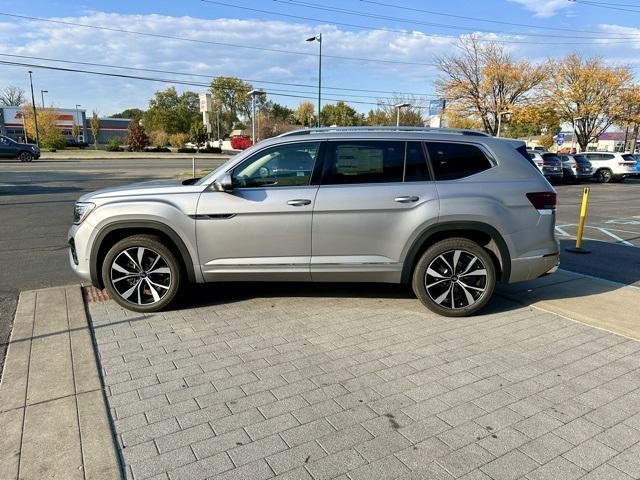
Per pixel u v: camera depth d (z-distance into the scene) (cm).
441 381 352
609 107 3947
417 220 455
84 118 9388
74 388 334
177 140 7650
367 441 281
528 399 329
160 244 471
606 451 274
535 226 468
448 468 259
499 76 3950
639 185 2531
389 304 515
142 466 260
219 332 438
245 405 319
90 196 484
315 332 440
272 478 250
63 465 257
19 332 429
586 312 488
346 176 463
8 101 9988
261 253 466
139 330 442
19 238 875
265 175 467
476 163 472
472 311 477
